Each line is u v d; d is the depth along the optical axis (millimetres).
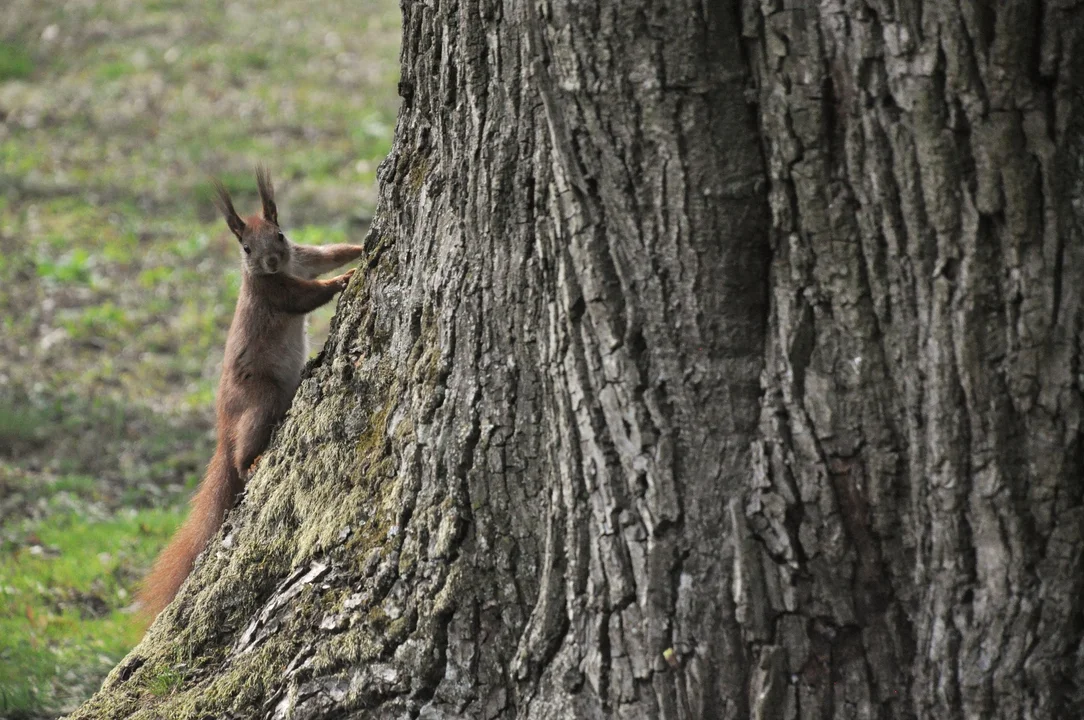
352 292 6707
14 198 23891
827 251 4812
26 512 13477
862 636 4957
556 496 5410
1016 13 4508
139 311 19562
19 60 31375
